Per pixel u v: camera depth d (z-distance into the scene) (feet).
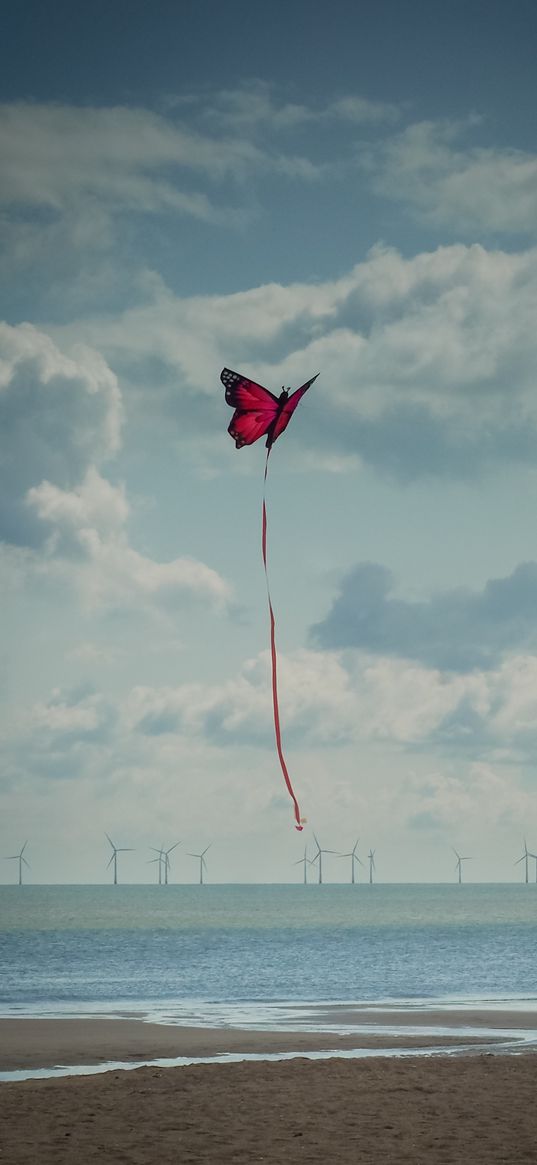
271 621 52.37
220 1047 131.64
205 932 528.22
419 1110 82.28
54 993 219.20
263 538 55.06
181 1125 76.59
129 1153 67.82
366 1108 83.05
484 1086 92.63
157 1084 94.22
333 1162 65.67
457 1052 126.72
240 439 39.88
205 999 204.54
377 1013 174.81
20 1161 65.46
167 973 275.18
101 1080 97.14
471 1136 73.26
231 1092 89.76
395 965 305.12
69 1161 65.51
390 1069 102.63
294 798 47.83
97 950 377.30
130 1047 131.54
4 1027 152.35
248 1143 70.90
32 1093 89.51
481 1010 179.83
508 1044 133.59
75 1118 79.00
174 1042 136.26
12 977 264.31
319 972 277.23
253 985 239.09
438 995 213.25
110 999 205.16
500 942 434.71
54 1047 131.75
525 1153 68.13
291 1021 162.50
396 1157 67.00
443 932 534.37
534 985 237.86
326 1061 107.86
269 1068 103.71
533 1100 86.28
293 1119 78.89
